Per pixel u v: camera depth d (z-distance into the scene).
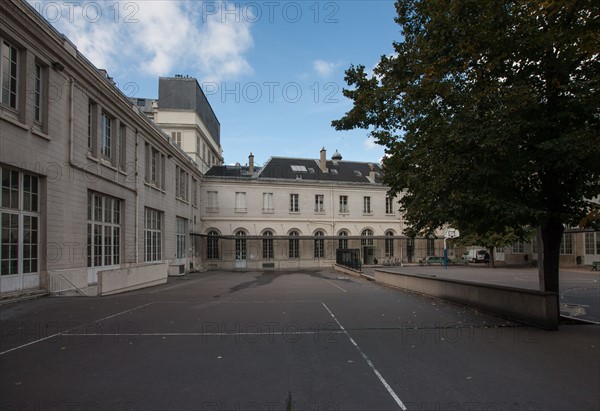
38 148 12.88
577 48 7.65
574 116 8.15
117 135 19.44
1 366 5.74
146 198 23.33
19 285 12.23
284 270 36.94
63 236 14.25
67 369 5.61
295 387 4.98
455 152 8.43
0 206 11.47
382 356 6.36
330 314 10.28
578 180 8.66
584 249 35.44
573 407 4.43
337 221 42.41
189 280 24.00
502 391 4.89
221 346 6.91
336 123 11.62
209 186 39.28
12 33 11.77
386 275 20.00
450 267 39.47
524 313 9.05
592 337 7.70
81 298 13.16
